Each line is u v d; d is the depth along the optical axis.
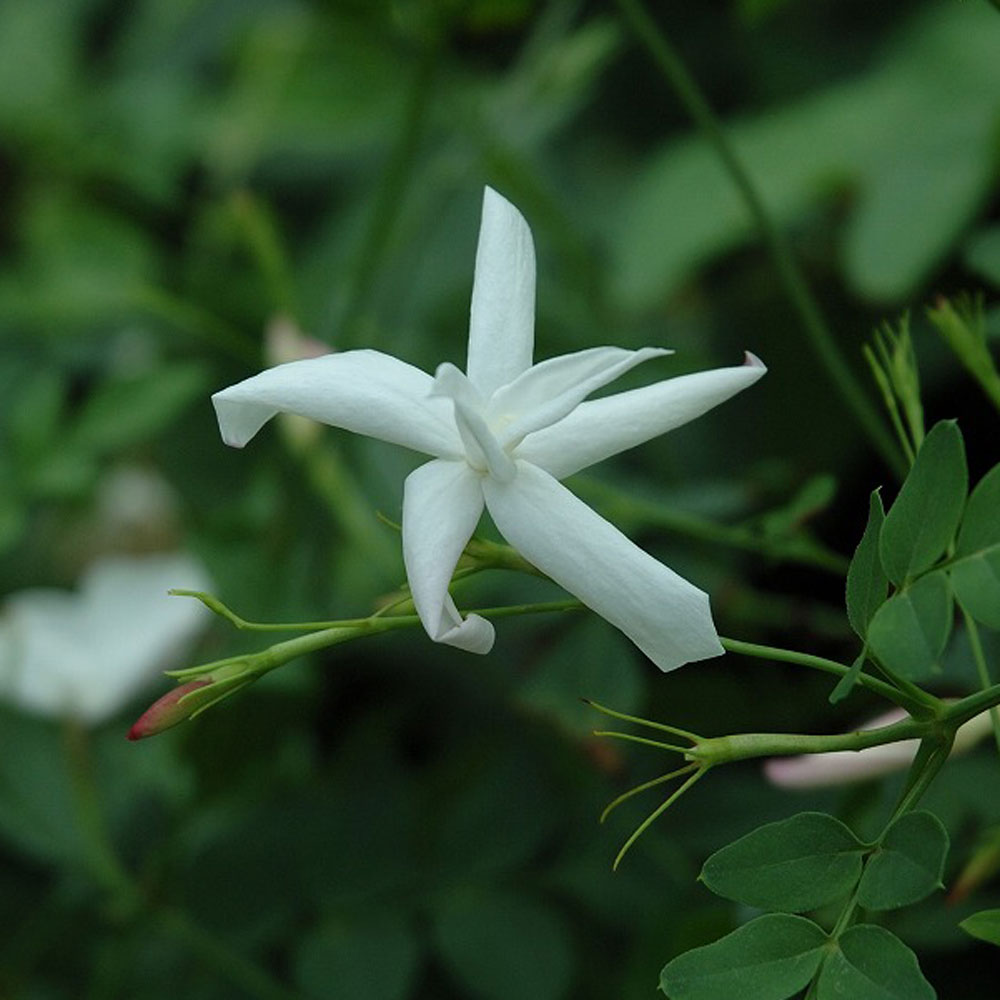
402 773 0.48
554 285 0.60
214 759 0.48
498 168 0.58
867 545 0.36
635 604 0.36
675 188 0.59
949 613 0.35
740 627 0.49
